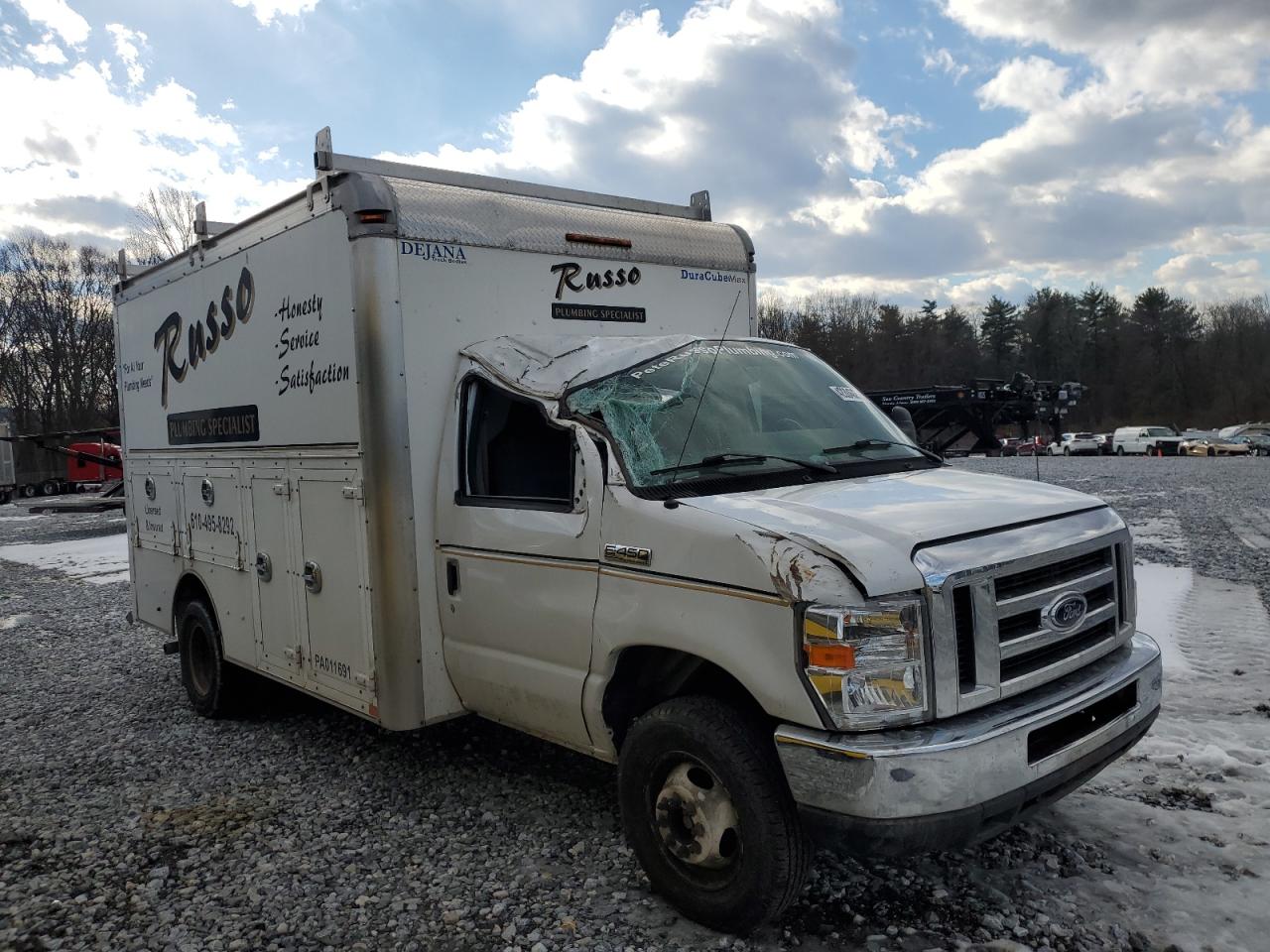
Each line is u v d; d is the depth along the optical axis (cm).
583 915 363
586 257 526
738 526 327
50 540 2111
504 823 455
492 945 347
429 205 471
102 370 6462
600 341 452
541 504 413
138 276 738
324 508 501
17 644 970
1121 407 9031
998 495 369
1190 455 4594
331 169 487
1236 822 419
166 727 648
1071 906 353
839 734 299
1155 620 815
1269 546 1249
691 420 410
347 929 362
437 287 468
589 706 386
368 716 479
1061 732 329
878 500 354
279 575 552
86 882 411
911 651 300
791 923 350
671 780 355
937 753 291
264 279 545
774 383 459
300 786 518
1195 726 541
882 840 292
